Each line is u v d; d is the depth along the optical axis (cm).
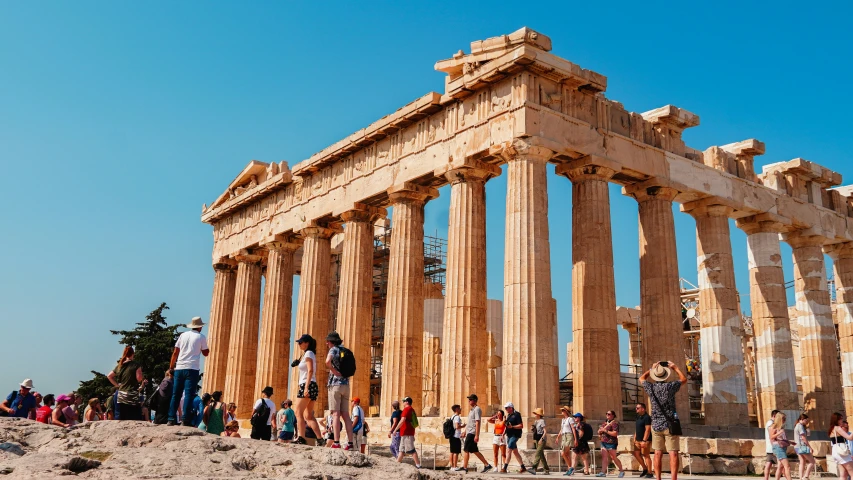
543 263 2870
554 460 2552
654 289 3350
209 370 5053
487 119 3111
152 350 6719
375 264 5416
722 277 3581
